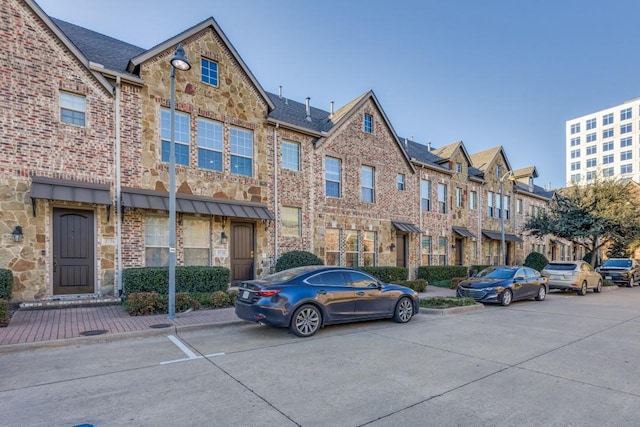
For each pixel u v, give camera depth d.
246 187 14.30
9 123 9.82
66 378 5.23
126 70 12.23
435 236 22.77
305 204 16.28
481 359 6.38
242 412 4.20
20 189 9.89
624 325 9.57
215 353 6.57
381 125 20.00
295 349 6.89
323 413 4.20
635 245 34.28
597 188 22.75
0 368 5.62
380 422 3.99
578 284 16.89
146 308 9.27
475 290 13.27
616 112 80.94
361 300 8.80
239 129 14.44
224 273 12.39
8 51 9.91
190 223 13.02
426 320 10.05
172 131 9.22
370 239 19.17
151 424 3.90
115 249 11.23
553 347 7.24
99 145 11.15
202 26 13.24
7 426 3.83
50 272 10.27
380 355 6.54
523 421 4.05
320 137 16.94
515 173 32.88
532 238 31.80
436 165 23.36
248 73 14.49
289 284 8.00
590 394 4.85
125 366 5.78
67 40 10.63
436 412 4.25
